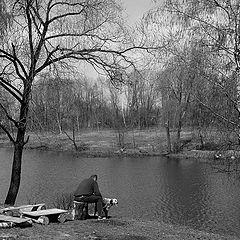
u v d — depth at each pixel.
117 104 56.88
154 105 59.53
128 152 47.03
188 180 27.14
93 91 62.97
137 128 61.66
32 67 13.14
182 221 16.84
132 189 24.70
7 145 50.19
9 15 12.38
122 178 29.25
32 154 48.31
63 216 10.62
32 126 14.16
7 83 13.18
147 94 45.03
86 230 9.06
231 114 9.98
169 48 10.45
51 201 19.88
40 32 13.17
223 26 9.70
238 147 10.30
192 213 18.33
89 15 13.38
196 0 9.89
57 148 51.81
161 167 35.00
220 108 10.15
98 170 34.00
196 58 10.14
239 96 9.74
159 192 23.48
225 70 9.80
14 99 14.43
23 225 8.84
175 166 35.00
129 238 8.42
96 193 11.20
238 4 9.50
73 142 50.44
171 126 43.28
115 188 25.22
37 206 10.98
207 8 9.77
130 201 21.08
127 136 57.22
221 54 9.76
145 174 31.08
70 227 9.37
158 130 58.03
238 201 20.47
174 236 9.26
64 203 16.84
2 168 34.56
